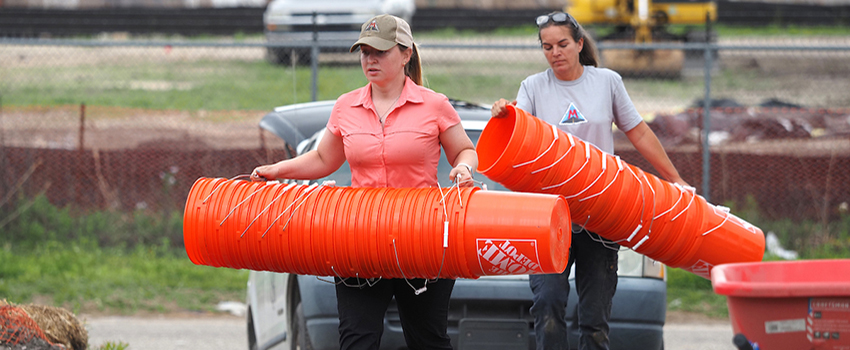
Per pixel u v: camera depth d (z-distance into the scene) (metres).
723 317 8.30
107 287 8.62
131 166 10.19
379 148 3.79
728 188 10.23
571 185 3.90
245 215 3.63
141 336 7.33
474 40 24.05
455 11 26.12
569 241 3.66
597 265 4.39
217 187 3.73
